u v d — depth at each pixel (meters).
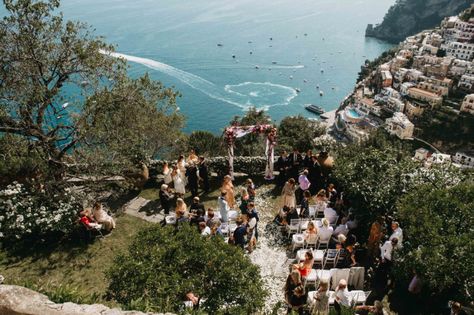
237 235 11.85
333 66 198.12
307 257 10.58
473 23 153.12
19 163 13.80
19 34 13.85
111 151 14.97
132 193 16.05
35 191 13.44
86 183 15.48
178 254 8.95
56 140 14.81
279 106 143.62
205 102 139.75
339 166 15.34
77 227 13.05
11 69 13.94
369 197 12.93
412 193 11.91
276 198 16.23
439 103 118.25
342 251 11.83
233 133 16.73
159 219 14.34
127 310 6.74
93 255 12.25
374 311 9.33
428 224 10.29
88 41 15.31
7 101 13.84
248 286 8.69
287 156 16.92
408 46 172.38
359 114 134.00
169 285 8.21
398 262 10.59
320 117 138.50
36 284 7.78
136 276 8.30
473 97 107.88
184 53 198.88
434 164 14.09
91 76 15.47
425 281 9.93
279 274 11.94
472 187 11.59
